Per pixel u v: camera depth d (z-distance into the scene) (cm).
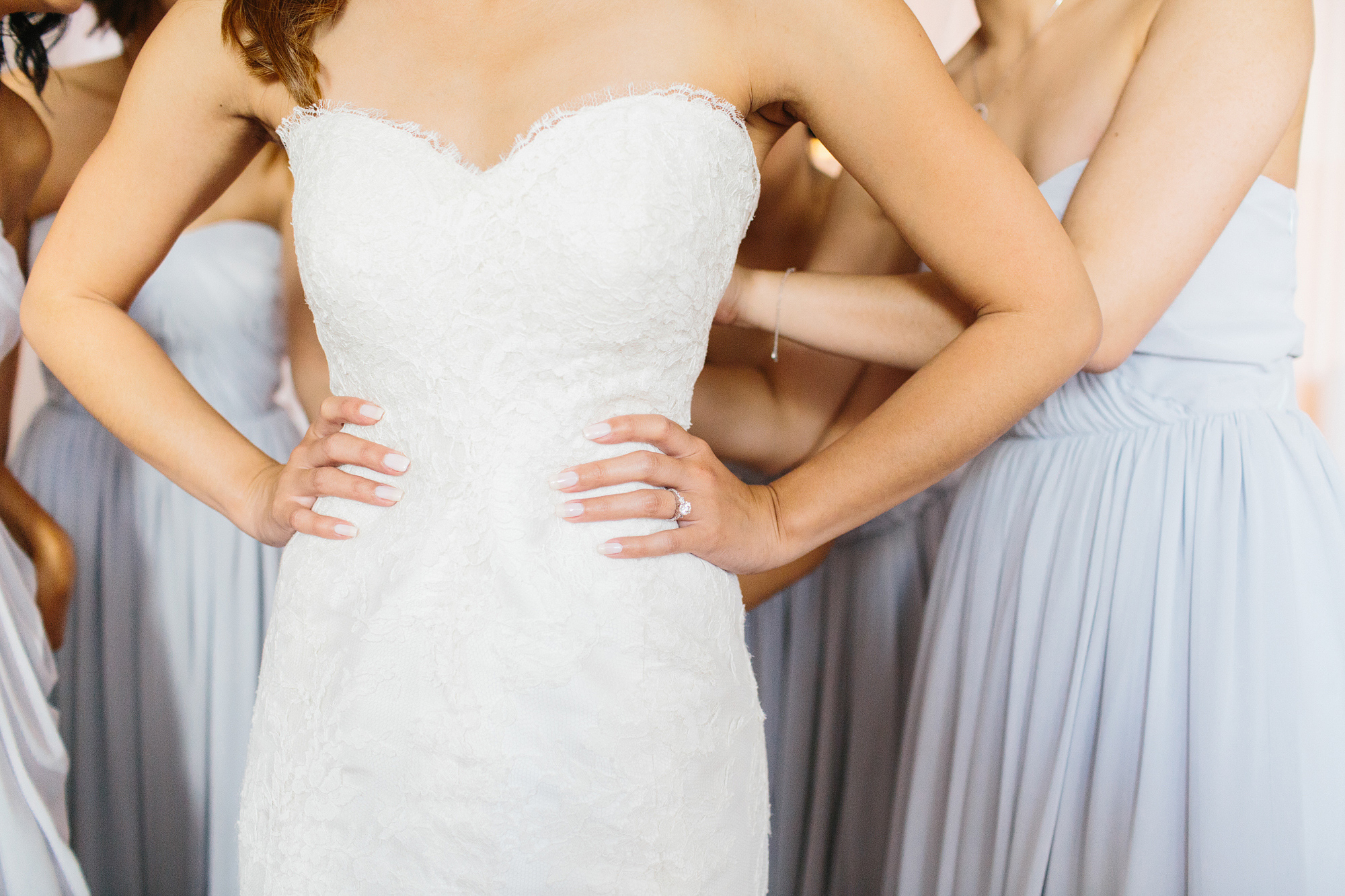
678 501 98
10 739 143
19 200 185
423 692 92
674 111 94
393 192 94
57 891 142
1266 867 110
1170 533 122
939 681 148
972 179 100
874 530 200
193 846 212
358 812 92
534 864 90
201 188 120
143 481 210
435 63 102
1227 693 114
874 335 131
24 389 213
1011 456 144
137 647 211
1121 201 120
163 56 115
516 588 93
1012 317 102
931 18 210
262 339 216
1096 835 121
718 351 198
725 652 101
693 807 94
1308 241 267
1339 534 118
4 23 185
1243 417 125
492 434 95
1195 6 122
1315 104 265
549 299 92
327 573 100
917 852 148
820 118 102
